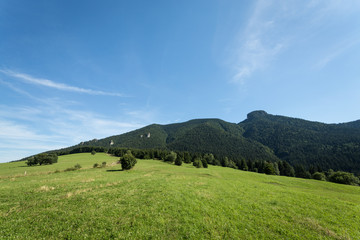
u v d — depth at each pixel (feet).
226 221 40.55
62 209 43.98
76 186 73.51
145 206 46.32
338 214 50.01
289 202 59.88
